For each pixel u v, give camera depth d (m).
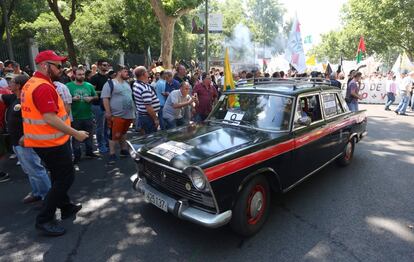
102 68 7.54
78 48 23.28
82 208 4.38
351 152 6.12
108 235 3.69
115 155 6.24
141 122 6.01
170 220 4.04
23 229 3.84
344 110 5.73
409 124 10.75
